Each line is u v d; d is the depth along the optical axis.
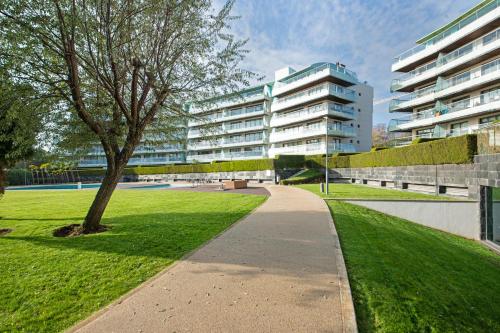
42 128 7.84
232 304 3.68
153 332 3.09
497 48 23.47
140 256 5.83
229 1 8.95
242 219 9.83
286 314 3.42
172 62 8.83
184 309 3.58
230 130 52.59
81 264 5.36
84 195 22.72
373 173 25.44
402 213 13.45
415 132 32.81
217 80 9.39
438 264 6.57
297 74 44.28
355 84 42.34
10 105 7.01
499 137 10.56
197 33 8.88
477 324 4.05
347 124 42.94
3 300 3.98
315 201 14.33
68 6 6.83
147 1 7.80
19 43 6.68
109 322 3.32
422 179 17.95
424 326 3.53
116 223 9.41
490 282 6.27
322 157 34.50
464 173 14.17
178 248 6.39
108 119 9.32
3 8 6.33
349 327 3.14
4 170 10.01
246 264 5.19
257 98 48.84
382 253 6.28
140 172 56.28
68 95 8.15
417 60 31.72
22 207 14.44
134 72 8.27
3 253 6.07
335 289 4.10
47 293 4.16
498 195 11.67
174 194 21.27
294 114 43.00
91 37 7.41
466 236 12.41
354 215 10.98
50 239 7.32
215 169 44.00
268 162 35.31
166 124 10.27
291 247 6.28
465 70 27.75
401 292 4.32
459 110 26.28
